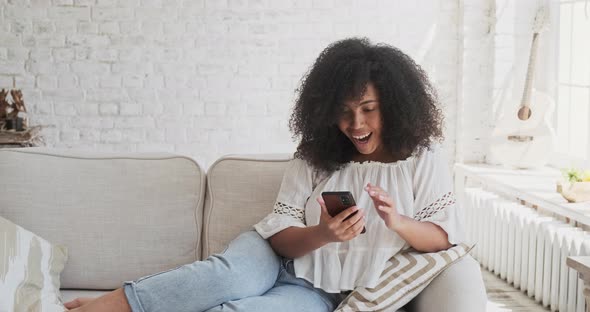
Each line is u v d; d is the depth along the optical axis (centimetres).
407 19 501
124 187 267
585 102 421
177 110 502
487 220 438
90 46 495
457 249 232
